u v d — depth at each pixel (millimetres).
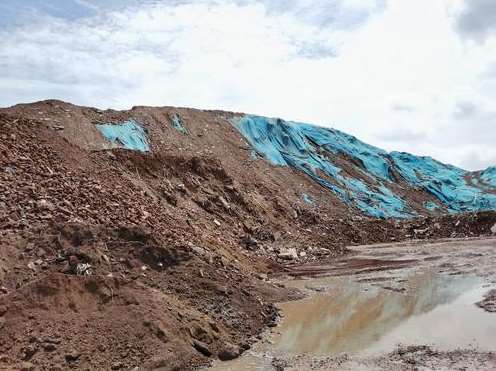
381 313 17516
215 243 25047
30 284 12562
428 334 14625
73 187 18906
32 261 13961
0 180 16594
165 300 13812
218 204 34188
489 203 71312
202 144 48000
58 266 14125
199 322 13758
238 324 15125
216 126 54125
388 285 22703
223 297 16172
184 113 52500
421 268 27188
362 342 14164
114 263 15211
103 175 22906
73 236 15398
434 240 42812
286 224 39656
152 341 12148
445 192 74250
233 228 32250
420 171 79750
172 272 16141
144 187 27406
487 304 17625
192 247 19156
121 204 20203
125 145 37875
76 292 12859
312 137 69562
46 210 16234
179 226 23234
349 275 25938
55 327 11844
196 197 32938
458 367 11719
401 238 45500
